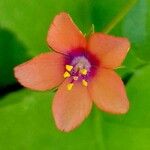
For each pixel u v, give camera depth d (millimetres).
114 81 62
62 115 63
